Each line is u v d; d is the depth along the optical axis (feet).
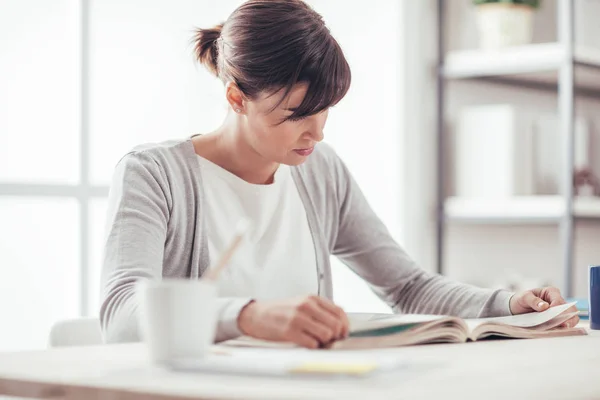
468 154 11.73
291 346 3.90
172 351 3.39
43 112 9.80
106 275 4.92
